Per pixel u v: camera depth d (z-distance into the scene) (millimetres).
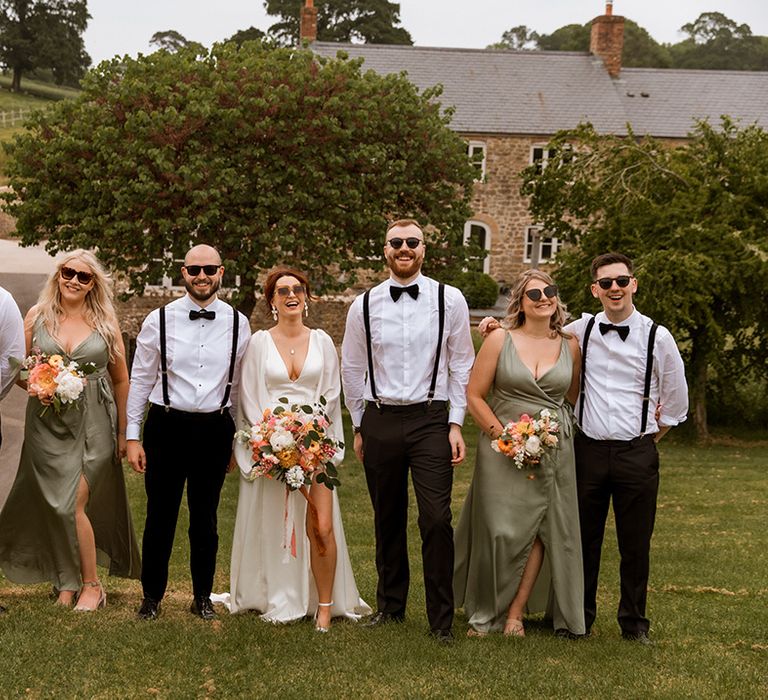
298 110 16531
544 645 4656
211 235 16438
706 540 9414
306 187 16688
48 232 17359
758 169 18000
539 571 5066
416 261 4812
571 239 19516
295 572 5051
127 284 23609
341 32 62156
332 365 5090
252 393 4980
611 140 18594
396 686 3998
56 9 69312
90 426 5059
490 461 4930
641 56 82500
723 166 18500
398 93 17562
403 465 4867
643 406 4852
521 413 4859
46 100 67500
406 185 17422
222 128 16266
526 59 33969
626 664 4395
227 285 20750
